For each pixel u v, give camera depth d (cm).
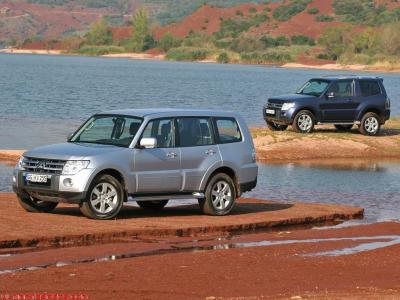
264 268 2277
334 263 2361
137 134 2911
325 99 5869
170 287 2039
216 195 3078
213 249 2530
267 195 3753
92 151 2833
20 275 2106
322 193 3847
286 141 5419
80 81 15400
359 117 5931
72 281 2061
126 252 2433
